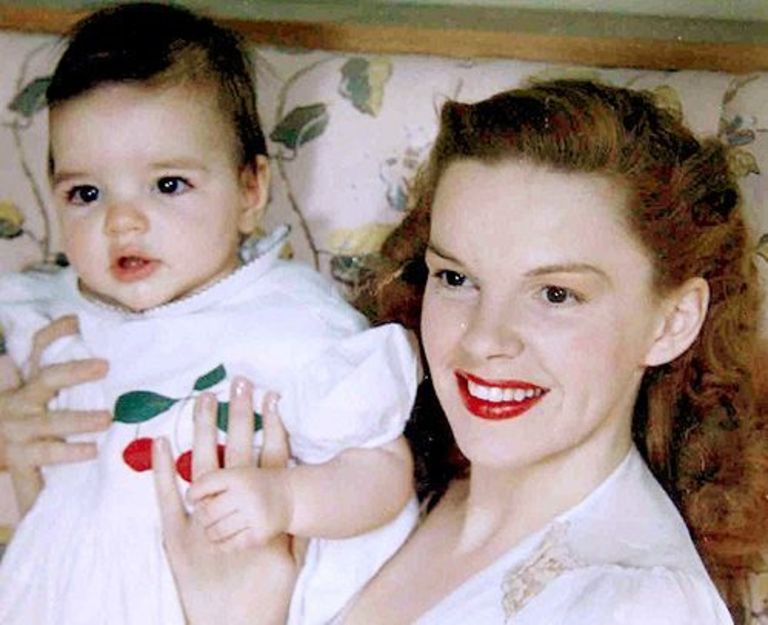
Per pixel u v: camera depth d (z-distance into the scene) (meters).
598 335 0.78
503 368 0.78
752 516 0.90
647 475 0.84
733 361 0.89
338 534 0.84
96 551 0.86
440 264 0.81
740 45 1.01
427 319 0.83
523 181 0.77
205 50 0.88
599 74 1.02
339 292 0.98
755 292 0.90
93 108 0.86
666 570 0.75
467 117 0.80
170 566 0.86
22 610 0.87
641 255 0.78
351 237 1.04
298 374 0.87
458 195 0.79
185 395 0.87
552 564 0.77
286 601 0.86
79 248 0.87
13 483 0.90
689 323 0.81
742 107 1.00
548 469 0.82
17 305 0.94
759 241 0.95
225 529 0.81
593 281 0.77
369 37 1.05
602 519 0.79
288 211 1.05
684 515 0.90
